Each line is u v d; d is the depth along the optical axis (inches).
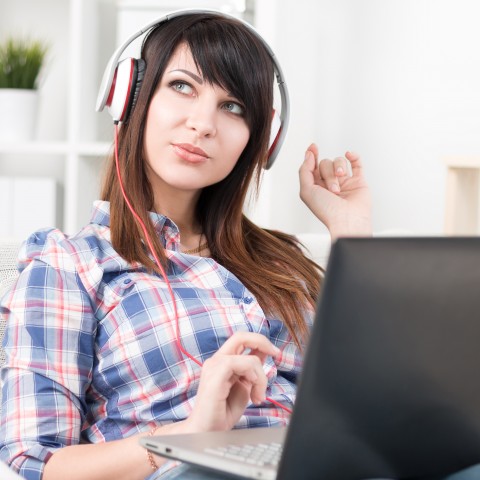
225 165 61.1
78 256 57.2
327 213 72.2
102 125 137.2
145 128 60.6
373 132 136.8
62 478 50.1
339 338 32.9
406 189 134.2
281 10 122.6
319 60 136.0
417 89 132.6
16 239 64.8
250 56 60.9
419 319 34.1
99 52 134.5
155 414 55.3
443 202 130.4
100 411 57.1
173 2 124.1
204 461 39.8
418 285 33.7
